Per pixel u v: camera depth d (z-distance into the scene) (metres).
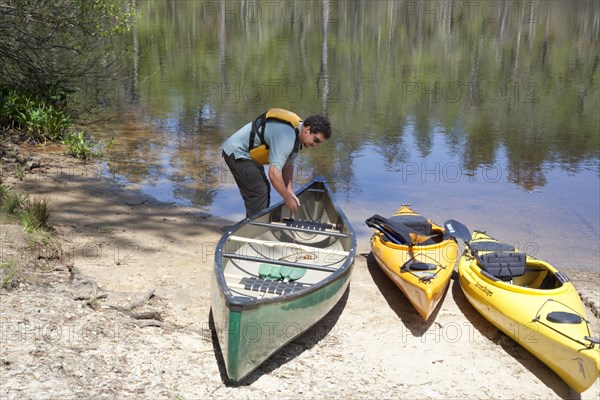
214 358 4.73
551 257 7.49
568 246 7.81
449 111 15.53
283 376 4.68
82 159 10.30
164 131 12.41
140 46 21.88
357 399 4.45
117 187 9.17
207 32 26.30
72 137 10.63
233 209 8.62
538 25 32.66
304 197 7.57
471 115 15.18
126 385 4.09
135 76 17.28
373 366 5.04
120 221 7.83
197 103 14.91
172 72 18.42
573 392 4.98
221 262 5.29
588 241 7.96
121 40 16.73
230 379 4.37
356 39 27.05
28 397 3.70
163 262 6.67
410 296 5.88
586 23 33.31
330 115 14.60
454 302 6.36
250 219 6.33
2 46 11.09
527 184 10.16
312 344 5.31
